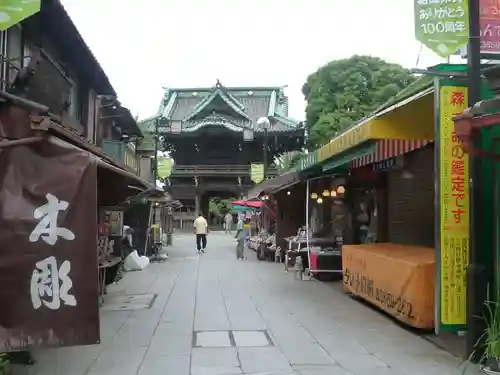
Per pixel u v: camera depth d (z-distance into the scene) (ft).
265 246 64.64
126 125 63.52
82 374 18.53
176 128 156.97
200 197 174.70
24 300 15.29
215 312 30.48
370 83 92.12
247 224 105.29
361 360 20.36
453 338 23.71
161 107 177.37
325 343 23.08
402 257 27.17
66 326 15.44
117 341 23.43
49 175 15.88
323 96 94.27
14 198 15.56
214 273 50.52
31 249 15.46
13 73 27.32
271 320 28.12
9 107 16.17
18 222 15.46
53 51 34.78
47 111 16.29
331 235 48.98
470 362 19.65
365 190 46.52
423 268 23.89
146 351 21.70
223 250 83.41
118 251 40.57
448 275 20.97
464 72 20.54
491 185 20.16
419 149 34.47
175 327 26.37
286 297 35.91
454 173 20.94
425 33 19.66
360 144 27.89
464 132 17.49
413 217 35.86
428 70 20.63
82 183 16.03
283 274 49.57
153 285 42.06
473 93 19.66
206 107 163.43
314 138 92.48
